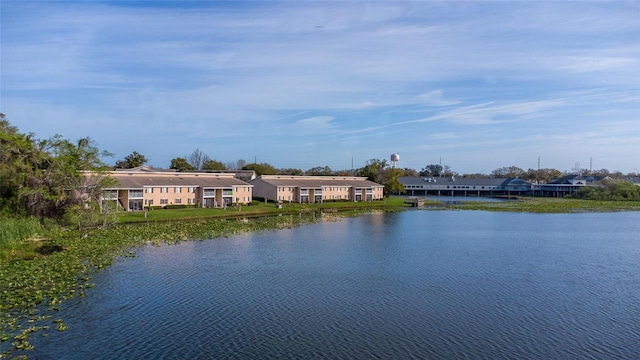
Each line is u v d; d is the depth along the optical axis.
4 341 24.59
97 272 39.69
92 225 66.38
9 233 48.50
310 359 23.11
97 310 29.81
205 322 28.02
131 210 89.00
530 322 28.70
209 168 169.50
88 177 66.56
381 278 39.28
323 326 27.59
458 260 47.66
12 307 29.89
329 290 35.31
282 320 28.55
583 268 44.19
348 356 23.52
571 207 129.50
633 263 46.81
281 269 42.34
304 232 69.00
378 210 117.81
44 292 33.22
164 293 33.88
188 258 46.69
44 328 26.56
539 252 52.97
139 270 40.88
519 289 36.16
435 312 30.39
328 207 121.19
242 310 30.34
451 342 25.42
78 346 24.22
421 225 81.25
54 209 61.66
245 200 114.19
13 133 68.38
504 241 61.72
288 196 127.88
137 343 24.70
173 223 74.69
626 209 123.81
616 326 28.16
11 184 56.78
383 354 23.80
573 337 26.36
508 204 144.38
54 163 61.12
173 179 102.06
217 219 84.94
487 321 28.78
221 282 37.28
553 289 36.25
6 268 39.69
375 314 29.84
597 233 71.12
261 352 23.84
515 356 23.77
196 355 23.38
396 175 170.75
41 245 50.81
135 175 97.81
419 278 39.41
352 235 66.38
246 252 50.69
